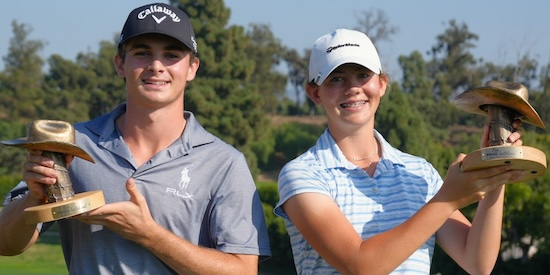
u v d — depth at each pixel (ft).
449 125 229.45
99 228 12.98
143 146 13.43
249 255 13.39
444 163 102.32
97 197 11.76
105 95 206.80
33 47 273.54
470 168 12.11
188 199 13.20
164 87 13.05
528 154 11.67
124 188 13.10
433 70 269.85
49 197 12.11
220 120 160.15
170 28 12.98
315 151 13.98
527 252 62.13
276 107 270.87
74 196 12.03
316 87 14.26
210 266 12.79
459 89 268.21
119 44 13.33
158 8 13.19
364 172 13.69
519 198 61.82
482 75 265.54
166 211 13.06
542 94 195.62
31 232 13.14
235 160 13.66
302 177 13.35
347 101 13.69
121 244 12.91
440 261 59.11
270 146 197.47
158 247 12.41
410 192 13.76
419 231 12.39
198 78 163.12
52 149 11.83
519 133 12.60
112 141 13.41
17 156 178.19
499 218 13.56
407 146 114.62
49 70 230.07
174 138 13.46
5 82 242.17
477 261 13.65
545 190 66.49
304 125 228.02
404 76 234.17
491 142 12.57
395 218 13.42
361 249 12.55
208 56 162.81
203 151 13.48
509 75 220.43
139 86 13.01
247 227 13.47
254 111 165.68
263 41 280.72
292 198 13.30
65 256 13.60
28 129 11.73
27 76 262.47
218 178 13.46
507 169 12.04
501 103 12.41
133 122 13.38
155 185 13.08
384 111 117.80
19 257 84.89
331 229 12.87
